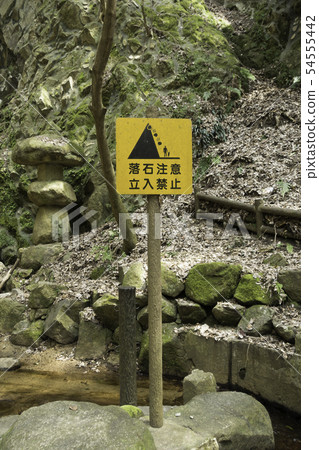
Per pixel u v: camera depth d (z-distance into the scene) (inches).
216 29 321.7
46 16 362.0
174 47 293.7
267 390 120.5
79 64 314.7
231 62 290.2
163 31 303.1
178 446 80.4
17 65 406.0
